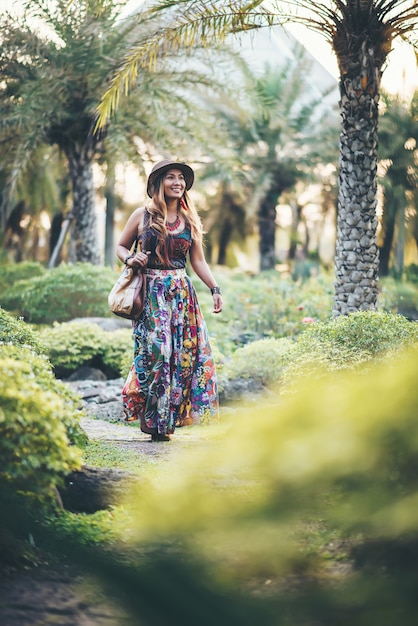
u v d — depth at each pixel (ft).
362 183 27.40
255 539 6.21
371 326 22.07
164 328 18.85
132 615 6.20
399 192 73.77
